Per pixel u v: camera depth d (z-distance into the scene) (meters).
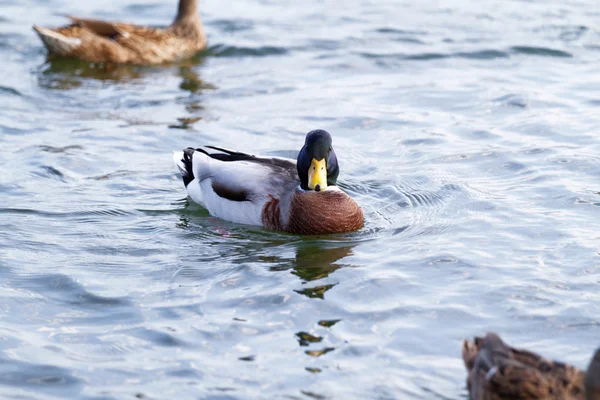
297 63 21.20
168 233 12.68
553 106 17.44
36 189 14.19
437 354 8.98
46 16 25.08
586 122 16.42
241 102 18.61
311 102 18.42
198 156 13.90
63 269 11.34
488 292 10.26
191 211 13.62
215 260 11.67
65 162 15.30
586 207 12.70
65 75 20.55
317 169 12.45
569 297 10.05
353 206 12.66
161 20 25.11
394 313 9.88
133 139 16.55
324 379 8.61
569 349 8.98
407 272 10.95
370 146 15.90
